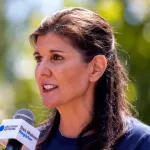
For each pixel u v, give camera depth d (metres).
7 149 7.26
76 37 7.40
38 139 7.91
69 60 7.37
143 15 16.70
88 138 7.55
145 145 7.30
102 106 7.67
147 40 16.48
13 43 27.91
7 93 23.08
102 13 16.70
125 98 7.92
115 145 7.43
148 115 15.42
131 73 16.11
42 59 7.46
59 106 7.53
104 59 7.59
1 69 26.62
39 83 7.45
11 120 7.49
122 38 16.41
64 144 7.66
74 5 17.66
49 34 7.44
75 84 7.41
